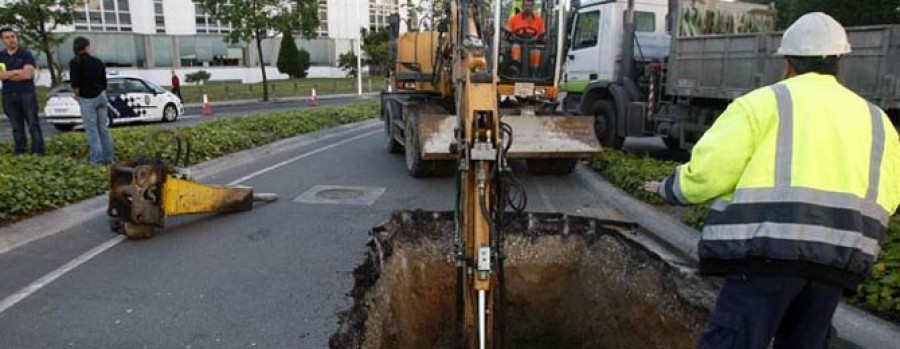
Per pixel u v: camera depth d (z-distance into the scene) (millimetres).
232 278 4875
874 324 3729
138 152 9711
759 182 2506
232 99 29750
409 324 5203
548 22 8617
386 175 9328
